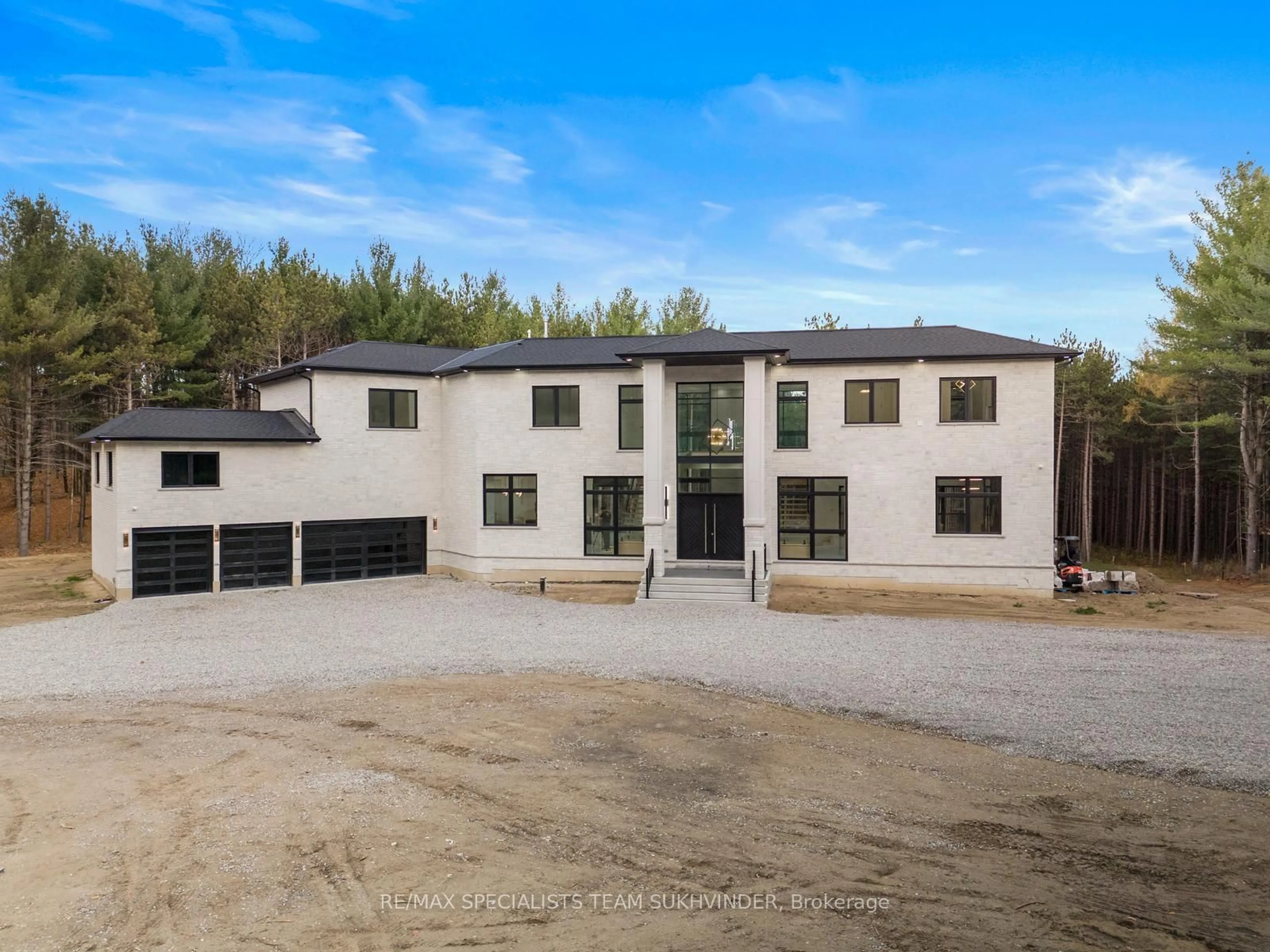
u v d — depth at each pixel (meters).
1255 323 31.19
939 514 26.73
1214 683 14.91
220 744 12.09
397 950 6.78
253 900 7.64
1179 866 8.08
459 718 13.26
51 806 9.86
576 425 28.61
